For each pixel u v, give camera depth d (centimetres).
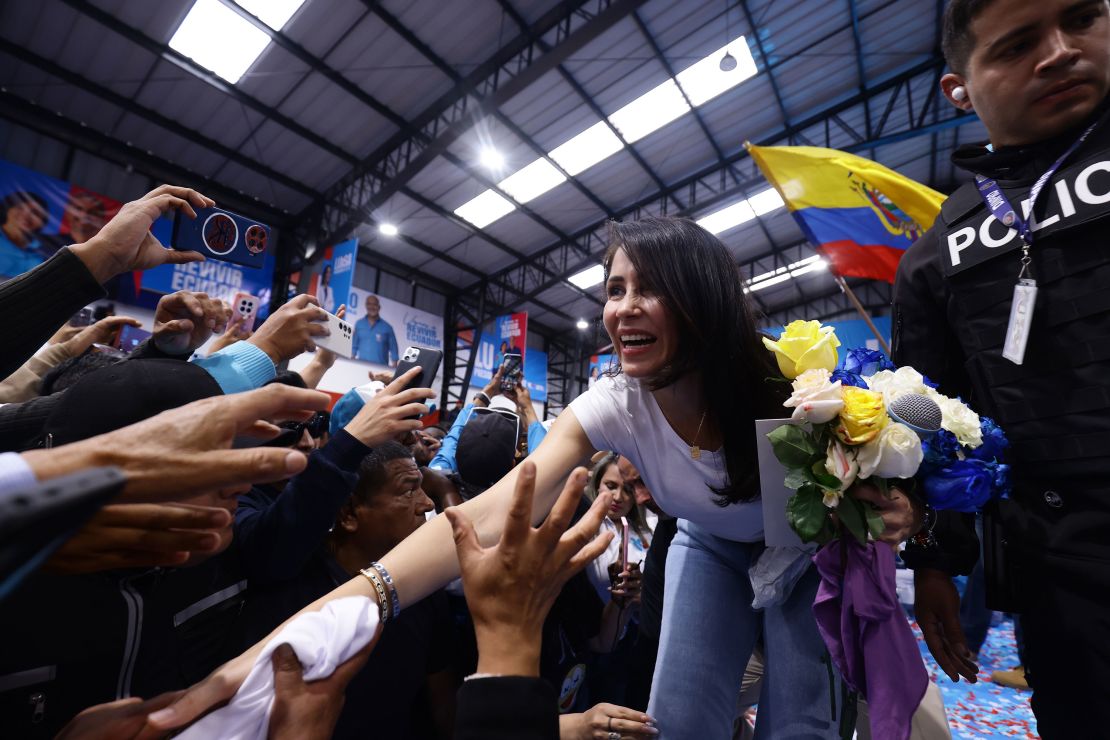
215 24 627
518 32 704
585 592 179
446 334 1301
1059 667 87
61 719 73
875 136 854
